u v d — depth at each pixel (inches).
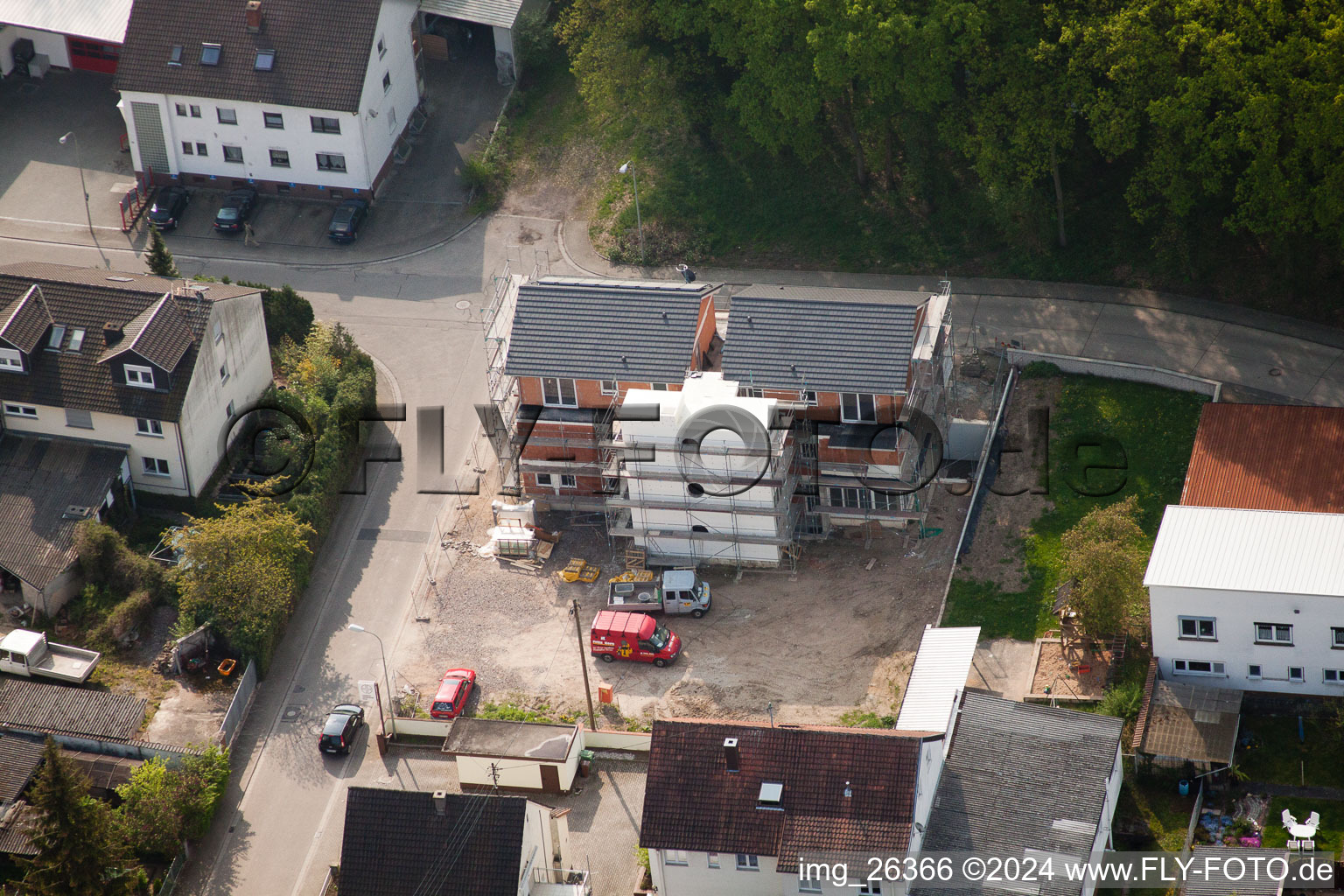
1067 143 4879.4
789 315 4534.9
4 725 4126.5
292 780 4141.2
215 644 4370.1
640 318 4621.1
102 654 4338.1
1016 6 4842.5
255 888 3902.6
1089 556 4042.8
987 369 4921.3
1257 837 3651.6
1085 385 4808.1
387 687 4345.5
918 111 5157.5
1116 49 4616.1
